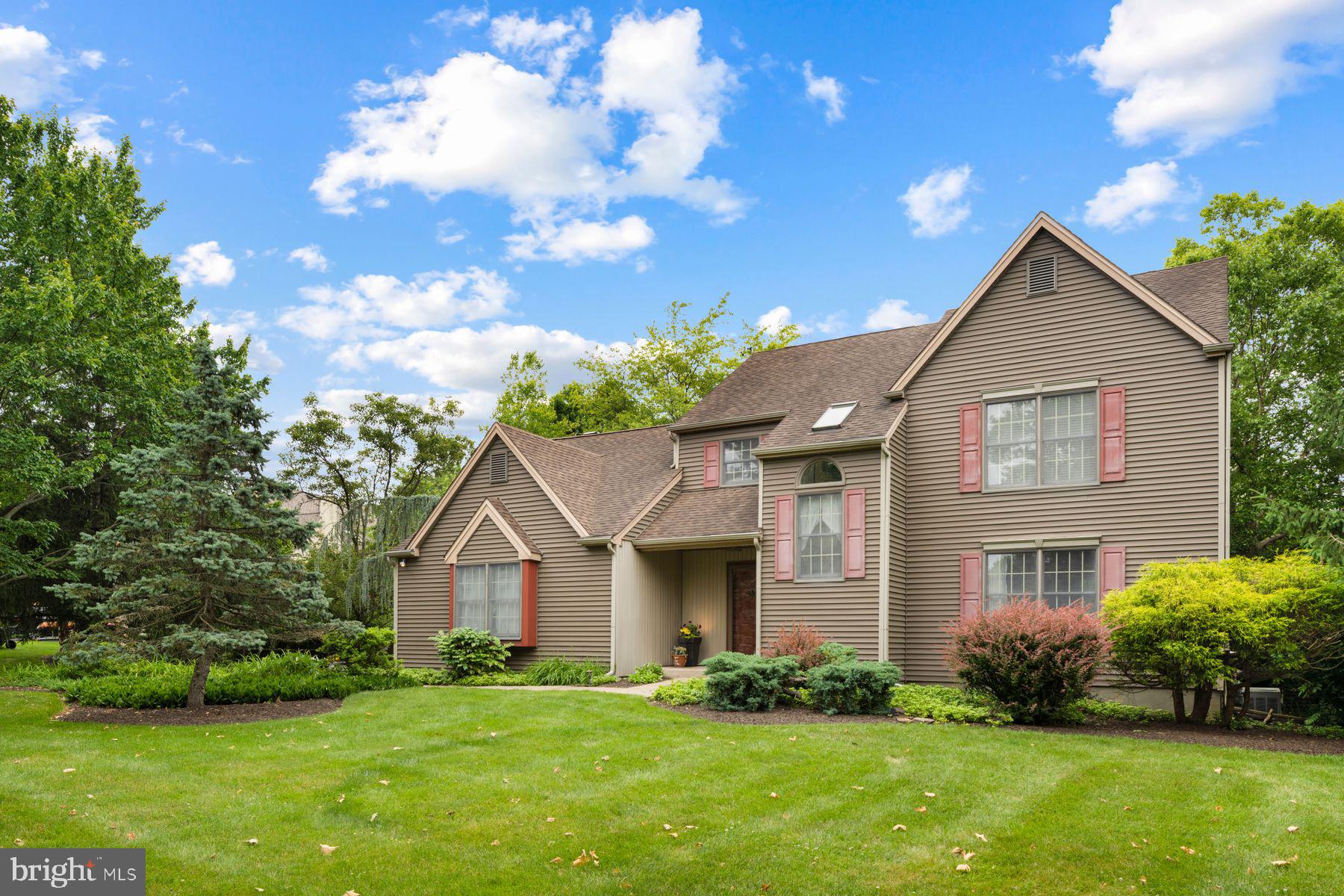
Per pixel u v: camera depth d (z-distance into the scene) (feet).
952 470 56.54
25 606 93.20
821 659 49.03
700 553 70.28
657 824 25.96
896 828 25.45
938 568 56.03
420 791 29.09
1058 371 53.72
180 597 45.47
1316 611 38.81
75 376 82.64
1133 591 41.47
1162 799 27.40
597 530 66.54
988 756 32.89
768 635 58.08
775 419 66.44
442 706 45.55
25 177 81.51
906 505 57.67
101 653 43.42
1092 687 50.57
